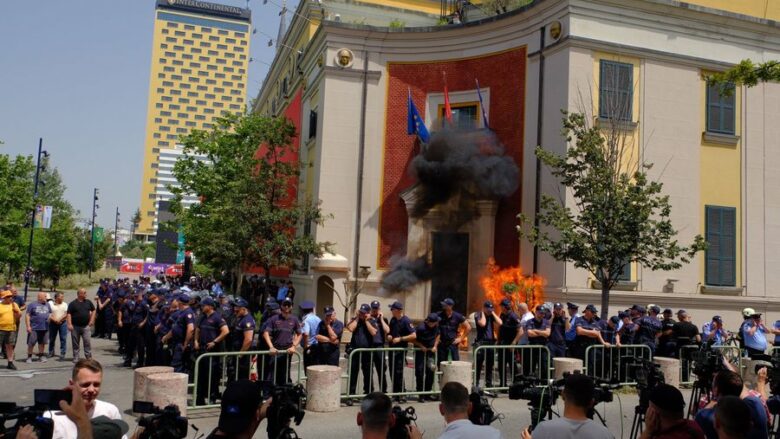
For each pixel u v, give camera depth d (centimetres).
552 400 615
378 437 383
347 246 2255
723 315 1956
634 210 1448
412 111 2155
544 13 1975
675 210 1919
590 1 1881
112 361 1605
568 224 1504
